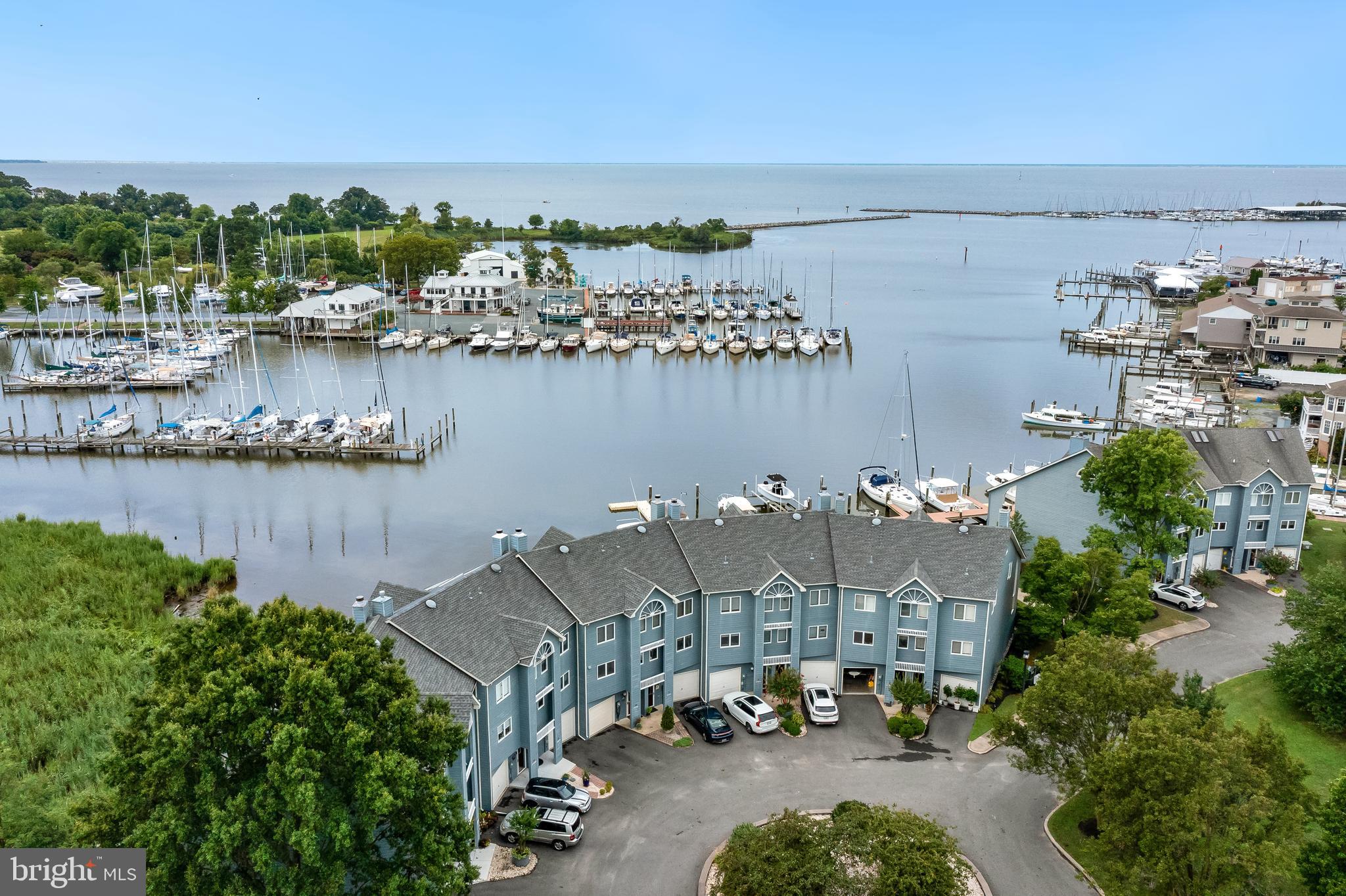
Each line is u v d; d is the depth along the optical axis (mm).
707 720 58469
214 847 34094
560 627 55312
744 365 177750
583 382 165000
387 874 37750
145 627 73312
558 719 55281
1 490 110875
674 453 123562
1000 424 136500
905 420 139000
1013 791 53062
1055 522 81438
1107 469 75500
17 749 54812
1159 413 131875
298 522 100438
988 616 60250
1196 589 77688
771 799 52219
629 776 54438
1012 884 45656
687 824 50031
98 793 47094
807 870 39500
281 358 180500
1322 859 39375
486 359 183250
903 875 38812
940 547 63062
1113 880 42156
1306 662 58281
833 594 62969
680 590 60281
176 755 34031
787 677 62094
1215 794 38688
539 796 50531
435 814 37656
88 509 104688
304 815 33719
